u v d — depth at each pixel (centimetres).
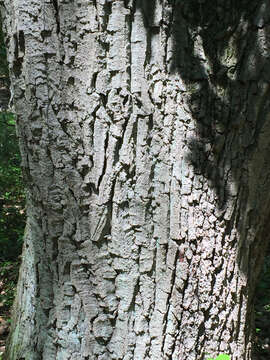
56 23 196
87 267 215
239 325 226
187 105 198
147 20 191
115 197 205
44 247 222
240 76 195
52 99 202
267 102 197
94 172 205
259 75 194
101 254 212
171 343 215
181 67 195
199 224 207
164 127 200
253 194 209
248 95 196
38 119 206
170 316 214
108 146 202
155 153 202
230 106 198
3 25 214
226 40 193
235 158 203
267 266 504
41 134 207
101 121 200
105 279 214
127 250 210
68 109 202
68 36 195
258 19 188
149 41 193
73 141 204
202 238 208
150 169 203
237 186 206
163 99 197
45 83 202
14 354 248
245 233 214
